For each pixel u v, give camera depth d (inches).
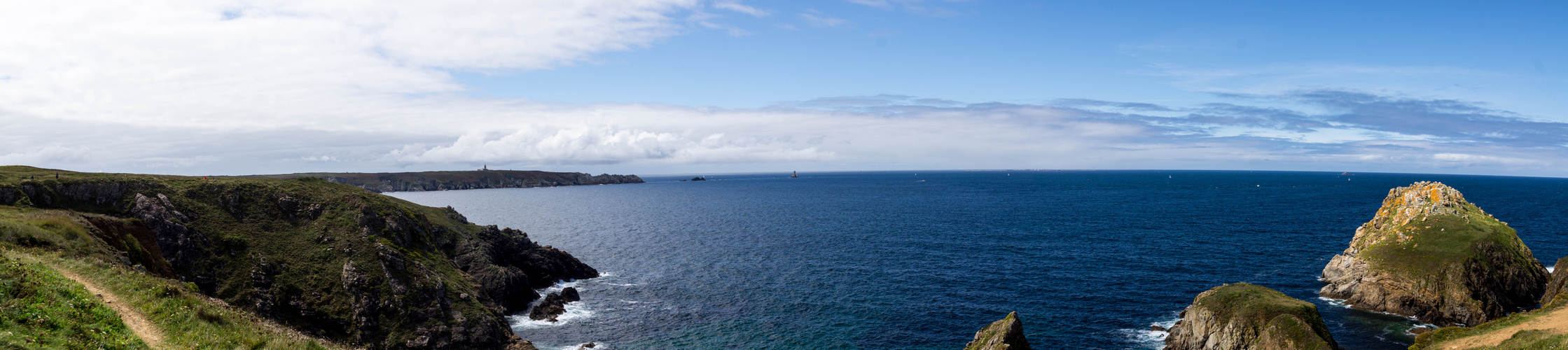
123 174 3174.2
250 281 2613.2
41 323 963.3
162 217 2751.0
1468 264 2753.4
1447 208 3235.7
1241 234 5300.2
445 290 2822.3
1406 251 2989.7
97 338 994.1
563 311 3129.9
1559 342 1603.1
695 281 3752.5
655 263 4379.9
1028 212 7559.1
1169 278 3587.6
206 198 3031.5
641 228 6545.3
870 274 3836.1
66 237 1968.5
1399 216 3334.2
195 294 1443.2
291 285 2630.4
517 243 4003.4
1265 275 3629.4
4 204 2566.4
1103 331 2687.0
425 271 2881.4
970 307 3088.1
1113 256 4271.7
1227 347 2251.5
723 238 5629.9
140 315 1178.6
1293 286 3356.3
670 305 3223.4
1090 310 2977.4
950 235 5467.5
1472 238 2901.1
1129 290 3312.0
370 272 2733.8
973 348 1993.1
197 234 2765.7
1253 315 2235.5
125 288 1302.9
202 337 1154.7
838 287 3526.1
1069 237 5196.9
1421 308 2741.1
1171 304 3046.3
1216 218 6633.9
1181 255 4296.3
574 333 2805.1
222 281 2605.8
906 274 3833.7
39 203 2694.4
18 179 2770.7
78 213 2496.3
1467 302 2642.7
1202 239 4987.7
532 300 3344.0
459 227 4148.6
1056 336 2632.9
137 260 2379.4
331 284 2669.8
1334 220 6289.4
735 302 3265.3
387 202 3538.4
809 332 2768.2
